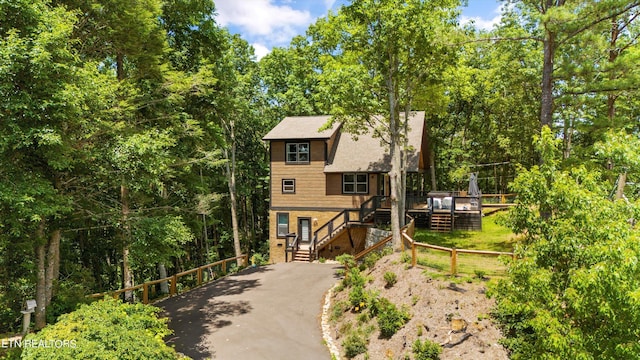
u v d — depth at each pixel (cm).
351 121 1894
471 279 1080
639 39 1695
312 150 2506
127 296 1505
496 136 3319
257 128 3500
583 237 598
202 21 1816
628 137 765
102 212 1229
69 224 1213
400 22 1417
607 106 1705
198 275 1802
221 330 1220
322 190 2491
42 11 851
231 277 1916
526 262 637
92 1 1186
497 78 2864
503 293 701
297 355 1059
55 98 805
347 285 1490
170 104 1606
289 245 2506
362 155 2448
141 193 1407
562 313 594
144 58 1432
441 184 4103
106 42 1355
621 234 554
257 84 3422
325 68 1745
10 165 810
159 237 1228
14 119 779
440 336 954
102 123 1030
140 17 1312
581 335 556
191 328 1236
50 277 1042
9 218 820
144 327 907
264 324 1272
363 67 1616
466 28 1496
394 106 1730
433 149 3559
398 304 1131
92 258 2269
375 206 2241
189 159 1680
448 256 1370
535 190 680
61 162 859
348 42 1617
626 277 514
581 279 531
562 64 1288
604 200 612
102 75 1066
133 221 1223
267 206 3941
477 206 2059
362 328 1148
